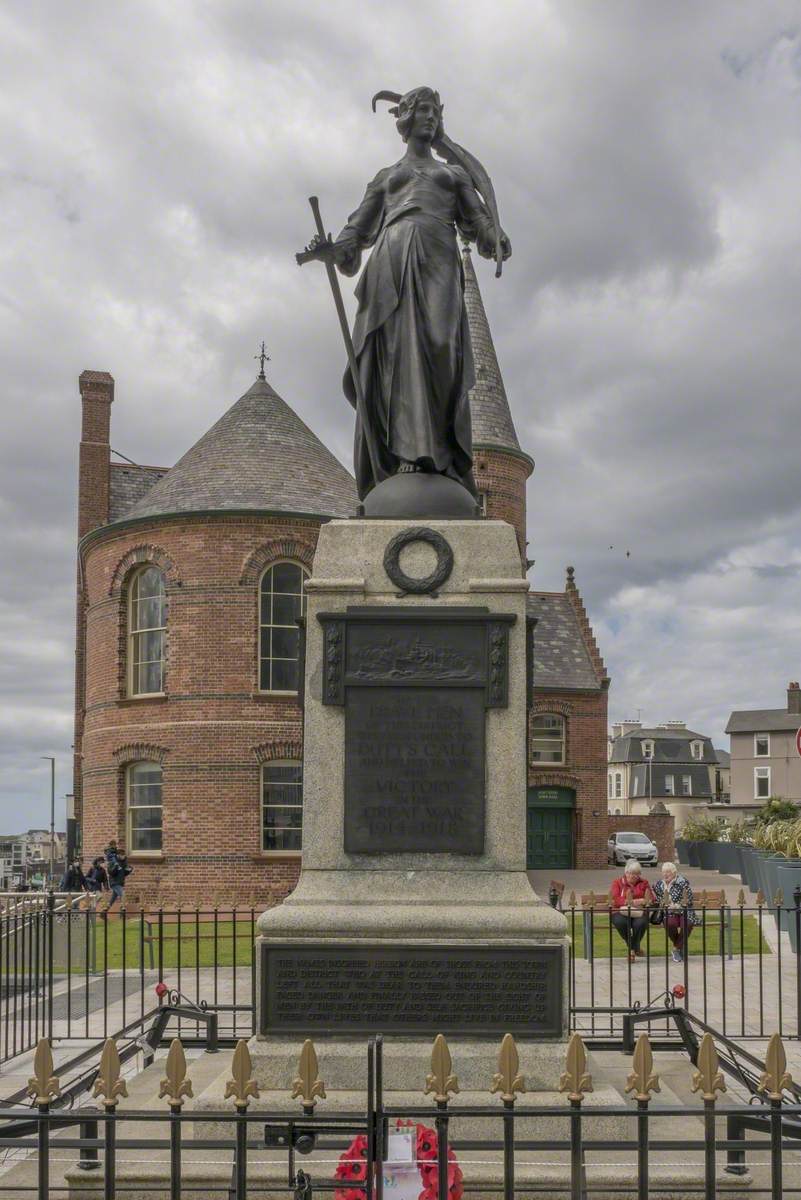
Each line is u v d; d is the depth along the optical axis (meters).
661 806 50.31
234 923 8.97
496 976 6.28
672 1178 5.57
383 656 6.67
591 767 42.28
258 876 26.52
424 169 7.88
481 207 7.90
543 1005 6.25
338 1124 5.33
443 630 6.69
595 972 15.00
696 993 13.07
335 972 6.32
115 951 17.25
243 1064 4.25
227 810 26.67
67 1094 6.06
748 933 19.78
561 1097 5.94
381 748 6.61
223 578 27.20
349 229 7.86
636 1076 4.27
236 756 26.78
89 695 29.42
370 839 6.55
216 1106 5.96
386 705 6.64
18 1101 5.75
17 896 16.22
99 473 36.53
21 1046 10.06
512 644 6.70
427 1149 4.66
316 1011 6.30
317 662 6.73
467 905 6.44
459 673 6.64
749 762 86.75
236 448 29.34
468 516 7.20
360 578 6.81
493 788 6.59
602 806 42.16
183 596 27.38
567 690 42.19
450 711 6.63
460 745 6.61
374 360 7.62
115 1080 4.25
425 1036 6.24
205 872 26.47
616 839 49.34
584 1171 5.11
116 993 13.44
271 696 27.00
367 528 6.94
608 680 42.62
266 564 27.45
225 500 27.69
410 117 7.89
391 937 6.34
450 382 7.53
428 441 7.34
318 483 29.08
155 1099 6.96
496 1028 6.24
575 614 44.88
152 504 28.50
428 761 6.60
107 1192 4.18
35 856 127.31
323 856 6.57
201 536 27.38
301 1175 4.62
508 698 6.64
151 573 28.28
